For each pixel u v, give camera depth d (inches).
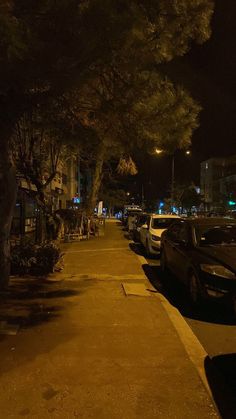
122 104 286.2
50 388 166.9
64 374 179.5
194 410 153.9
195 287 310.7
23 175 603.2
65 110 314.8
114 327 245.3
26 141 583.5
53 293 327.3
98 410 151.4
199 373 184.7
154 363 193.9
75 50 213.9
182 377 179.9
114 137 317.4
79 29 207.9
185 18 266.8
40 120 335.3
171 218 619.8
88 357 199.0
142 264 491.8
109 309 284.2
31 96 267.4
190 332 240.7
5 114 276.4
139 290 340.8
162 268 456.8
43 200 631.2
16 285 354.3
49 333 232.1
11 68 201.0
